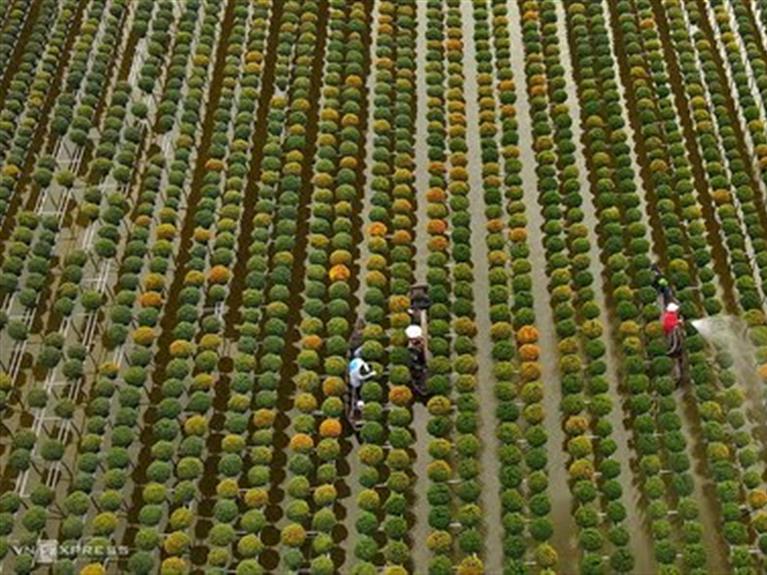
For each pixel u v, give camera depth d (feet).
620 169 134.51
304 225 135.54
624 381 116.37
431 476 105.81
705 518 104.99
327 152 138.51
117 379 120.57
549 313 123.85
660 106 142.61
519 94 150.71
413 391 115.44
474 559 99.60
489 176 134.82
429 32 155.63
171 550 101.50
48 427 117.19
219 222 131.13
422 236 133.08
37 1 170.40
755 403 113.29
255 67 152.25
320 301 122.01
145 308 123.13
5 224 139.44
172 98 147.54
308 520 106.11
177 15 165.37
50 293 130.93
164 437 110.32
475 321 123.75
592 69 148.25
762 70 144.77
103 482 110.32
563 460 111.04
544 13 156.46
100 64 153.89
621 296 119.85
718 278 126.31
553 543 104.22
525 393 111.34
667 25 158.71
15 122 147.33
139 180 142.82
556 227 127.85
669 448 106.01
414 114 148.25
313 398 112.88
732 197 131.54
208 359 116.67
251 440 111.96
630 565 98.27
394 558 100.42
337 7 161.58
